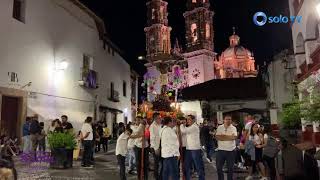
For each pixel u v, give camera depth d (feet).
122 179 33.71
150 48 254.68
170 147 28.89
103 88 95.55
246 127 40.52
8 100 54.24
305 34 53.36
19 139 55.11
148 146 36.45
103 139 69.51
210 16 239.30
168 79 238.68
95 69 88.28
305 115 35.65
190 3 243.40
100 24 89.56
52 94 66.64
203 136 53.42
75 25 77.20
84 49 81.56
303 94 45.37
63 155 43.34
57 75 68.64
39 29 62.80
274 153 32.48
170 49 254.06
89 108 84.02
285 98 84.33
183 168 33.17
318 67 45.93
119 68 114.52
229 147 31.32
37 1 62.54
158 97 88.79
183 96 118.01
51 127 49.90
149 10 265.34
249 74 276.21
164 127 29.45
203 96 114.52
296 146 23.72
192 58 232.12
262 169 35.17
